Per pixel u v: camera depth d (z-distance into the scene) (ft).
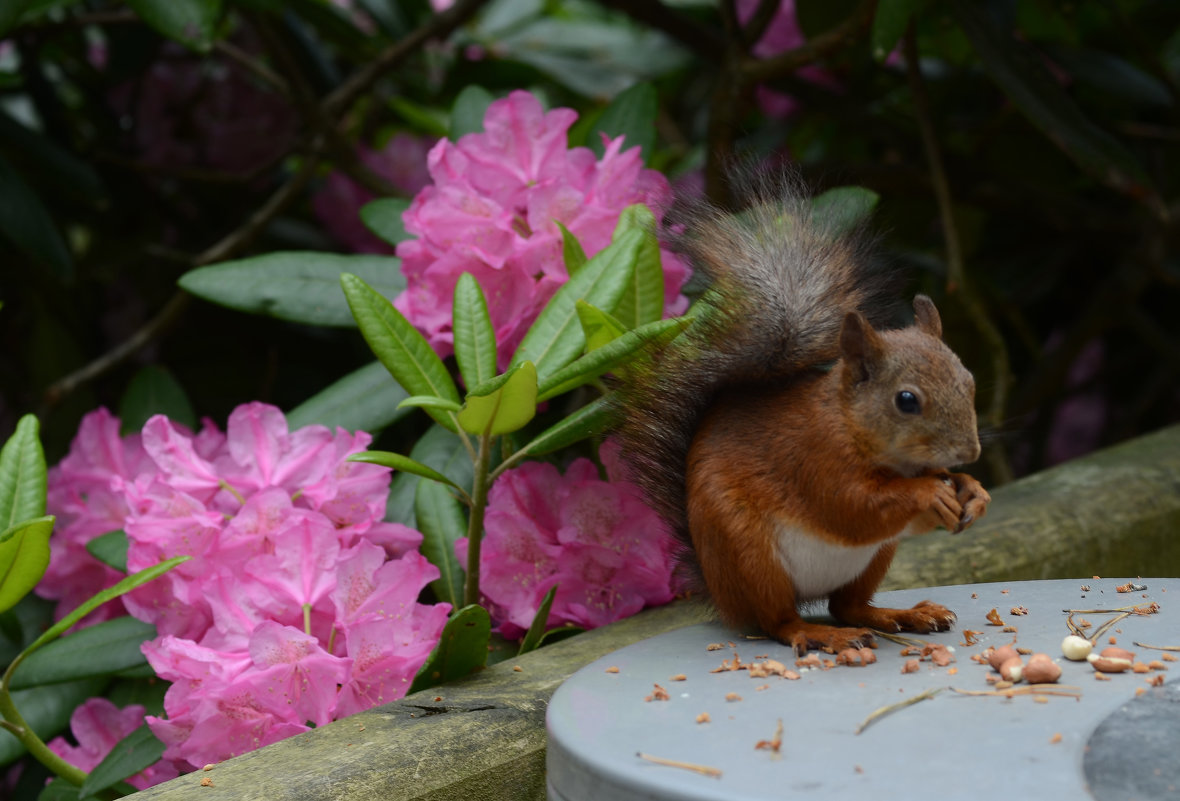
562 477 6.13
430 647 5.74
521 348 5.87
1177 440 6.95
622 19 13.32
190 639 5.95
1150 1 8.84
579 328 5.87
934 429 5.32
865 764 4.93
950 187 8.47
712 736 5.05
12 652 6.38
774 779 4.90
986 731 5.01
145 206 8.96
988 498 5.34
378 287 6.37
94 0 9.37
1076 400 11.57
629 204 6.20
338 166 8.15
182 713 5.73
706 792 4.88
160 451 6.01
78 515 6.40
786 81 8.55
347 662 5.67
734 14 7.30
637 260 5.95
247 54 9.16
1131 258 8.73
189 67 9.12
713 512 5.45
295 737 5.35
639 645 5.50
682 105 12.60
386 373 6.28
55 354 8.14
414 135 10.64
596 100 10.69
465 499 5.77
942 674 5.24
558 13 13.32
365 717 5.41
